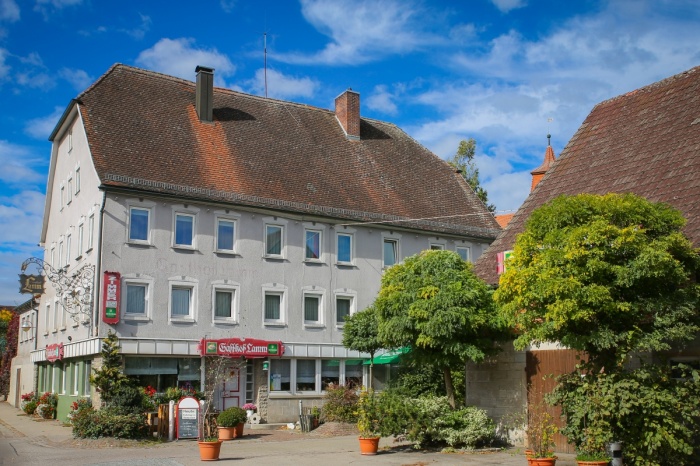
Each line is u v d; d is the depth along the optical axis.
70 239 32.31
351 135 39.00
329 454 19.14
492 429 18.89
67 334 31.34
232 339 29.23
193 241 29.36
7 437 24.67
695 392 13.85
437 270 19.45
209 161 31.48
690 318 14.11
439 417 18.89
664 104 20.72
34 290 34.16
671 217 13.92
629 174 19.00
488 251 21.20
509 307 14.84
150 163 29.42
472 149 52.94
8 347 50.09
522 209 21.42
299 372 31.48
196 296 29.02
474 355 18.30
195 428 23.31
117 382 24.47
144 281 27.89
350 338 28.59
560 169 21.67
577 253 13.58
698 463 14.41
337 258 33.19
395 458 17.84
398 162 39.38
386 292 19.97
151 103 32.78
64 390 32.31
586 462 13.41
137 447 21.38
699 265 14.01
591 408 14.02
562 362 17.80
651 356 15.48
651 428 13.63
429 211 36.78
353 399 27.14
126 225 27.83
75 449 20.95
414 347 20.00
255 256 30.77
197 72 33.94
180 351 28.09
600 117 22.66
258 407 29.94
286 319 31.20
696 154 17.80
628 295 13.89
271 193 31.80
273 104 37.94
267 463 17.42
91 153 28.34
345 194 34.53
